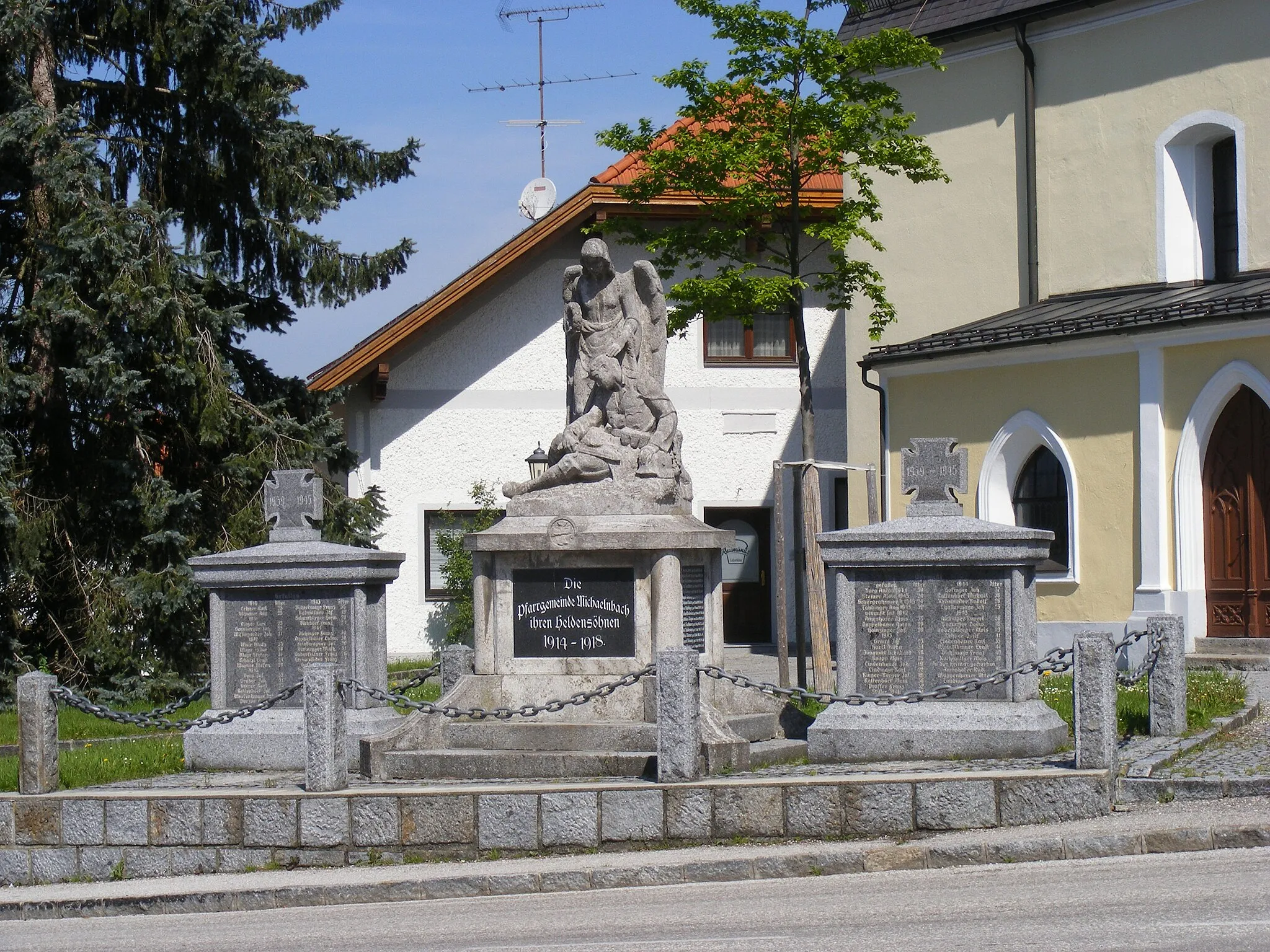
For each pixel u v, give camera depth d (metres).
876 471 26.73
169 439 23.77
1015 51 26.81
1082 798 11.24
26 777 12.77
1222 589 22.09
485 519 28.61
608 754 12.89
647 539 13.87
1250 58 24.12
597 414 14.79
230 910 11.24
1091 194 25.89
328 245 24.41
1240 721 14.38
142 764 14.51
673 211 29.27
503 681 14.12
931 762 12.66
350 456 25.17
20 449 22.55
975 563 13.09
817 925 9.16
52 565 22.55
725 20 21.27
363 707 14.57
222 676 14.85
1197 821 10.67
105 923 11.03
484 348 30.09
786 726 14.28
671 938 9.08
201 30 22.91
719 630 14.59
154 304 21.38
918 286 28.11
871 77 25.11
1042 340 23.20
